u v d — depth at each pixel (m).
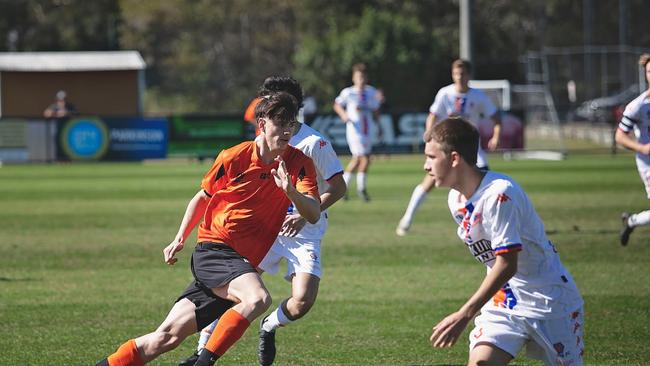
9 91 110.81
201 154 86.19
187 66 170.75
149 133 85.38
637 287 29.91
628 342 23.22
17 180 70.81
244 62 172.88
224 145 86.44
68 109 94.75
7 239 41.31
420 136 87.19
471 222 15.66
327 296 29.05
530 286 15.88
